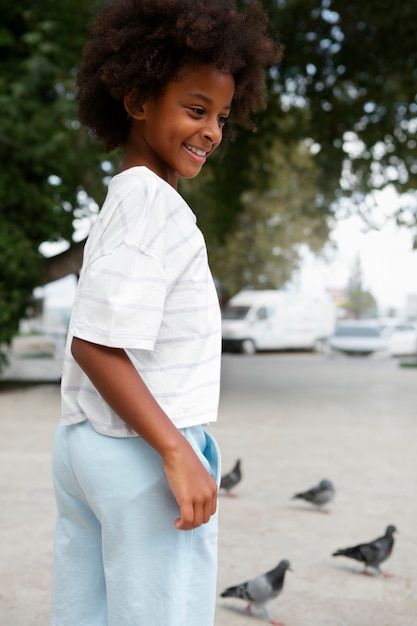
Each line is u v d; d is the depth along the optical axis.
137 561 2.05
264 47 2.28
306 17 18.12
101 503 2.06
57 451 2.23
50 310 52.25
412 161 19.41
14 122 15.75
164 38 2.11
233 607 4.61
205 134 2.16
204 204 20.95
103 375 1.95
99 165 17.17
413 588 4.97
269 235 48.81
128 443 2.06
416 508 7.07
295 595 4.81
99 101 2.31
